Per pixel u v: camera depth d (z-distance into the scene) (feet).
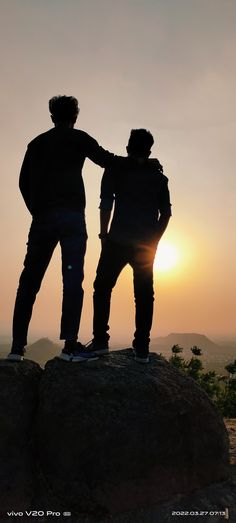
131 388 13.30
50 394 13.03
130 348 16.69
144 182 14.21
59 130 14.01
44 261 14.20
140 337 14.73
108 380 13.38
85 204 14.16
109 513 11.85
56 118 14.26
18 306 14.19
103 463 12.09
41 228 13.74
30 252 14.06
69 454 12.19
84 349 14.24
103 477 12.02
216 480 13.62
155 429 12.76
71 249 13.47
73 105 14.30
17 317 14.23
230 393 45.70
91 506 11.87
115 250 13.98
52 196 13.61
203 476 13.32
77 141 13.80
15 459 12.45
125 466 12.18
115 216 14.17
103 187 14.15
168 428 12.99
